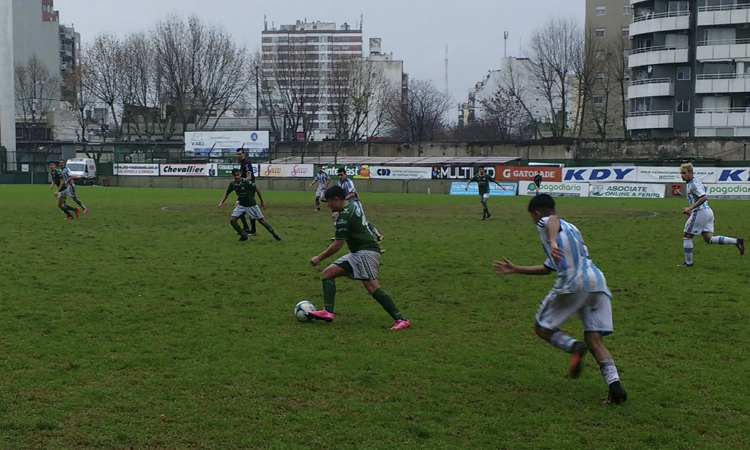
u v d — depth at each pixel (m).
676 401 5.76
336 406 5.57
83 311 8.73
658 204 34.06
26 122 80.19
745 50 57.94
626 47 72.31
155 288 10.38
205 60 69.69
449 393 5.91
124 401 5.61
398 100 100.69
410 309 9.16
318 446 4.84
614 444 4.93
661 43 61.84
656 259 13.84
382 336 7.73
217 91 70.62
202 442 4.88
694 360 6.88
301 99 79.31
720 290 10.47
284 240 16.94
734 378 6.30
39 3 93.00
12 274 11.34
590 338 5.84
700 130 60.03
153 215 24.62
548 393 5.95
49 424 5.10
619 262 13.43
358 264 8.18
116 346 7.16
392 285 10.88
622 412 5.52
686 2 60.62
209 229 19.64
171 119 75.25
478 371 6.48
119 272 11.77
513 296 10.01
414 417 5.38
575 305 5.81
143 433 5.00
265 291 10.27
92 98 79.44
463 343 7.47
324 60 167.25
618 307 9.30
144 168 55.19
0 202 31.25
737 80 57.97
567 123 101.12
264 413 5.40
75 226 20.14
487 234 18.77
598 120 71.12
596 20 81.44
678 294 10.18
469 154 61.62
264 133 60.47
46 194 38.81
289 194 43.78
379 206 32.25
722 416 5.44
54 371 6.34
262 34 167.38
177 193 42.53
